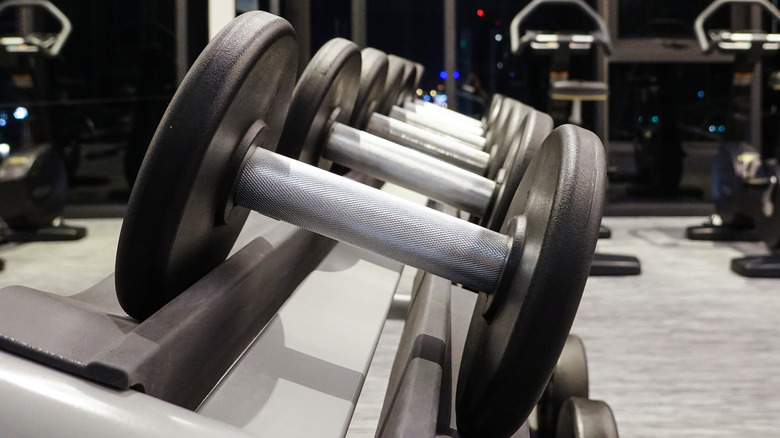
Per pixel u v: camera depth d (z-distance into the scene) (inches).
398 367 38.4
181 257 31.4
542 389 29.1
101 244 203.8
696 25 190.5
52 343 22.0
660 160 271.3
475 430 31.3
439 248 33.5
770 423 92.4
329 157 54.7
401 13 289.1
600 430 53.7
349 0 274.5
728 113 201.5
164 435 19.7
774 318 140.9
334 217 34.6
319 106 50.0
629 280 171.8
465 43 287.3
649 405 98.2
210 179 30.8
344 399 30.0
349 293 43.8
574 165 29.0
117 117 269.3
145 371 22.0
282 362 31.1
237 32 30.5
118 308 34.1
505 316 29.7
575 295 27.5
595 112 255.6
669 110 269.6
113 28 268.8
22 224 206.8
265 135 35.4
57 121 265.7
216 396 26.7
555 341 27.8
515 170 46.1
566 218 27.8
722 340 127.3
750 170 184.9
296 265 44.7
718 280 171.3
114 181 268.4
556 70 181.9
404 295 82.6
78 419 19.6
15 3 196.4
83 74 269.1
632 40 258.2
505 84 286.5
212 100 28.7
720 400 100.2
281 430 26.5
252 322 34.0
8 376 20.1
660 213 258.1
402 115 100.3
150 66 266.2
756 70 257.0
